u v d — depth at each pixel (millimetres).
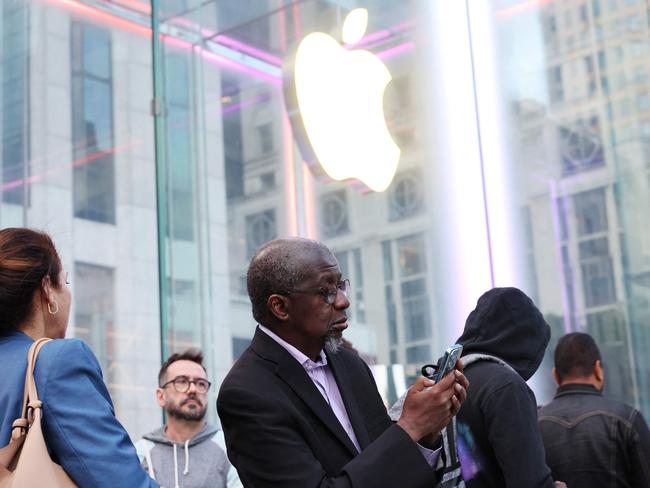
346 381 1882
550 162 5105
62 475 1366
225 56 5598
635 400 4875
